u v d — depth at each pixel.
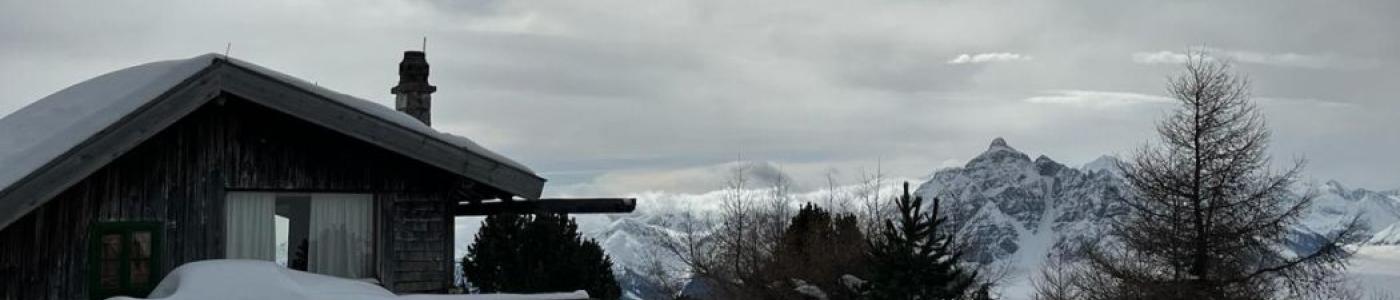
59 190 14.97
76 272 16.08
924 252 34.34
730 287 47.47
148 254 16.34
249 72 15.86
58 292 15.99
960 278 37.38
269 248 16.94
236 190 16.77
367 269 17.20
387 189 17.36
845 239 46.38
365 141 16.44
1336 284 45.09
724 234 50.12
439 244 17.59
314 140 17.08
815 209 47.44
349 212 17.25
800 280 45.38
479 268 32.34
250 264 15.25
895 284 34.12
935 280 34.31
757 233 50.22
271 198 17.08
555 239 32.78
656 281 50.75
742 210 50.28
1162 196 47.09
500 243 32.41
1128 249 47.91
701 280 50.62
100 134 15.15
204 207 16.56
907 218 34.66
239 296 14.44
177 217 16.48
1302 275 45.12
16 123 17.84
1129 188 49.41
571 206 18.62
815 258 45.72
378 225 17.28
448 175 17.66
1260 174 46.94
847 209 50.50
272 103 15.98
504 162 16.98
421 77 22.89
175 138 16.59
